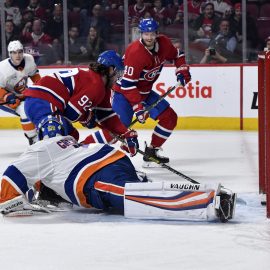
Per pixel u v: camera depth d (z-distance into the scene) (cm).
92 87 909
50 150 869
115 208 898
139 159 1388
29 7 1897
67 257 703
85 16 1878
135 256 703
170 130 1301
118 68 926
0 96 1374
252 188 1074
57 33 1898
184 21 1814
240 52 1825
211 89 1750
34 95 903
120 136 970
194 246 736
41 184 917
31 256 709
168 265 673
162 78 1772
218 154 1420
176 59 1285
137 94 1211
